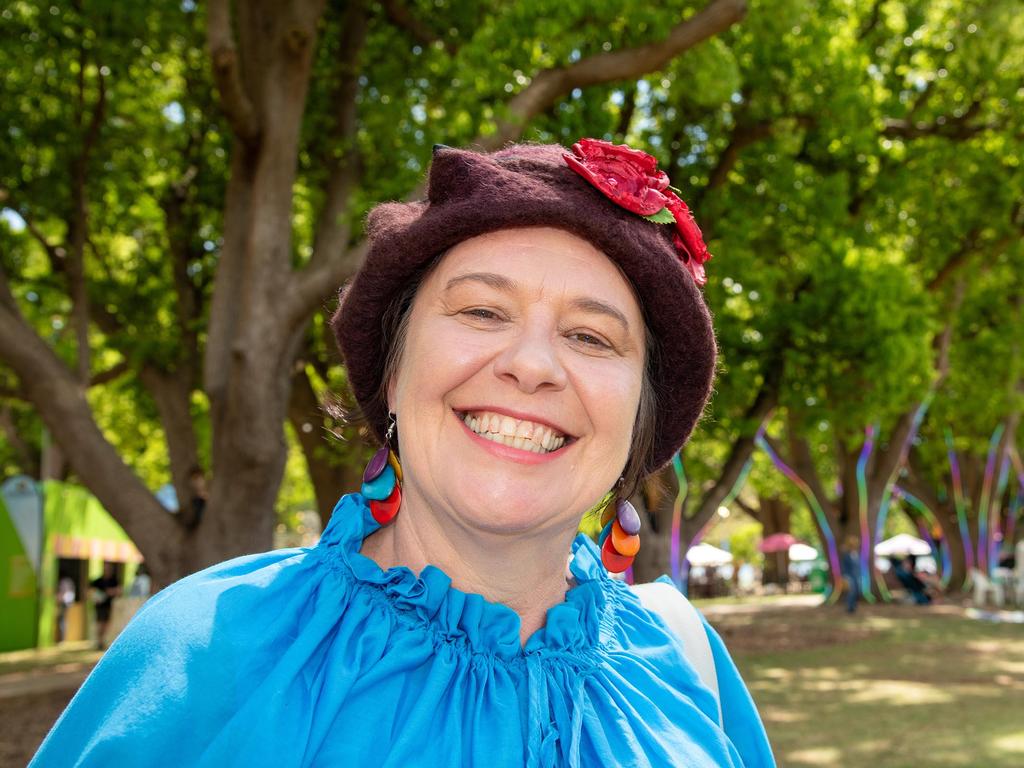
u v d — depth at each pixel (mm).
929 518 35750
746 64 13117
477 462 1400
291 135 9344
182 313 13805
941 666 12789
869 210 16359
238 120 9055
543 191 1403
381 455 1580
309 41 9164
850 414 15141
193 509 9688
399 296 1530
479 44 9031
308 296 9195
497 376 1397
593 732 1435
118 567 23953
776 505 38750
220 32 8609
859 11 16578
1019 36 13859
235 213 9773
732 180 14766
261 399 9117
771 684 11344
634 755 1421
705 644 1796
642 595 1798
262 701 1246
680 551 15047
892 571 34969
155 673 1253
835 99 13344
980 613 21594
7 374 14938
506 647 1438
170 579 9266
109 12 11391
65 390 9320
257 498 9281
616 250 1431
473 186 1416
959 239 19438
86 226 12742
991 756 7277
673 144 14117
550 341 1419
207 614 1318
